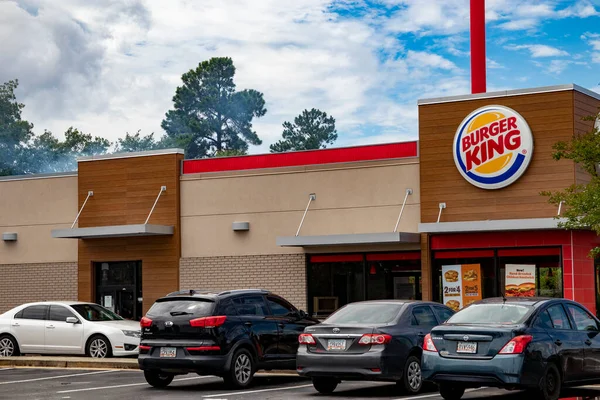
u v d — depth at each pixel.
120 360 21.47
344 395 15.57
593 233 23.97
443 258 24.70
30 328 23.91
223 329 16.64
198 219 28.33
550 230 23.28
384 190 25.70
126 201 29.34
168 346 16.77
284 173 27.14
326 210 26.44
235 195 27.81
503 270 23.92
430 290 24.67
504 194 23.91
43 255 30.88
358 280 25.86
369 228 25.80
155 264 28.73
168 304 17.14
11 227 31.41
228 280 27.66
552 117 23.45
